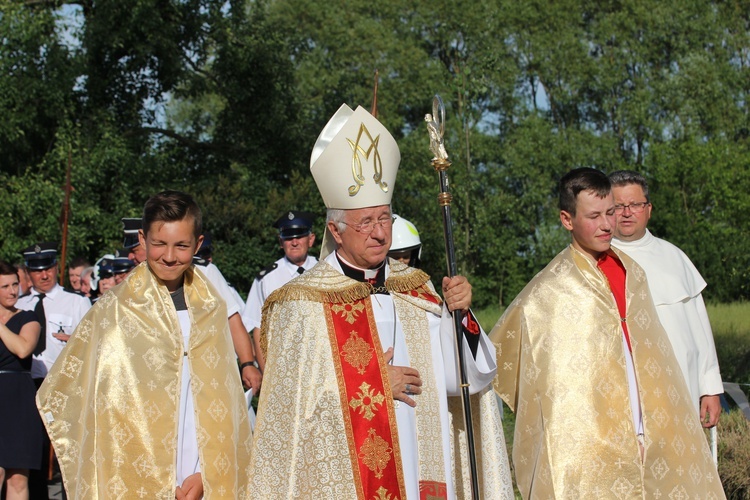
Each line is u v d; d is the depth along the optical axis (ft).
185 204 15.48
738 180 78.74
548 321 17.01
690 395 17.39
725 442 23.89
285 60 81.00
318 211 64.54
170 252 15.31
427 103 97.14
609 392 16.65
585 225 16.84
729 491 22.91
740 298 74.74
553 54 101.14
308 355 13.43
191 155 82.74
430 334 14.11
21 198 61.93
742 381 33.78
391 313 13.98
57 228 62.59
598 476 16.40
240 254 61.87
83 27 69.72
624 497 16.39
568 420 16.61
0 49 63.26
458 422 14.60
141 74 75.20
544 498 16.48
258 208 65.67
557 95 103.71
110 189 70.85
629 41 101.71
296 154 82.28
